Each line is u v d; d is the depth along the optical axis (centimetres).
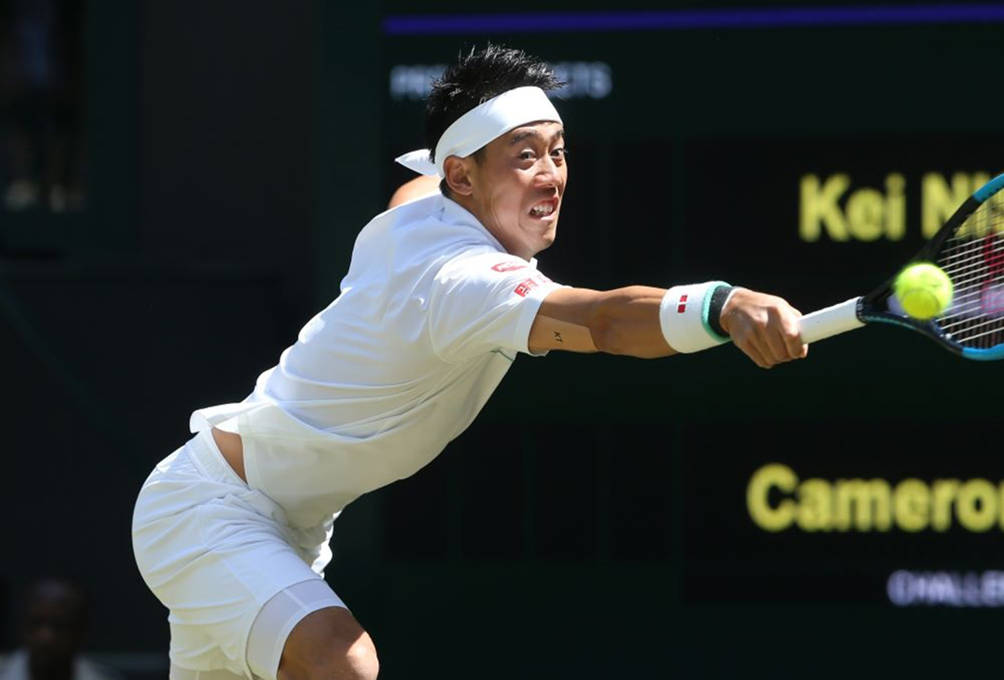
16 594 2773
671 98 2331
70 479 2594
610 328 1105
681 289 1088
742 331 1055
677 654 2375
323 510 1374
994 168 2298
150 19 2842
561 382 2375
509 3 2348
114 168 2844
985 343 1244
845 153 2316
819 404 2348
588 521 2378
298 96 2839
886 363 2338
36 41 2909
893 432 2339
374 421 1278
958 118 2305
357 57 2369
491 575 2389
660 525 2370
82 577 2600
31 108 2917
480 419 2384
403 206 1277
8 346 2577
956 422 2331
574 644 2381
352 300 1262
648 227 2333
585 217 2339
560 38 2342
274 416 1307
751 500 2358
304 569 1310
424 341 1207
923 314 1059
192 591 1328
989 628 2334
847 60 2314
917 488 2338
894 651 2347
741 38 2325
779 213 2322
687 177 2330
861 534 2350
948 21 2302
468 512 2388
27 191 2912
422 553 2391
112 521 2597
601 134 2339
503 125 1220
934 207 2305
